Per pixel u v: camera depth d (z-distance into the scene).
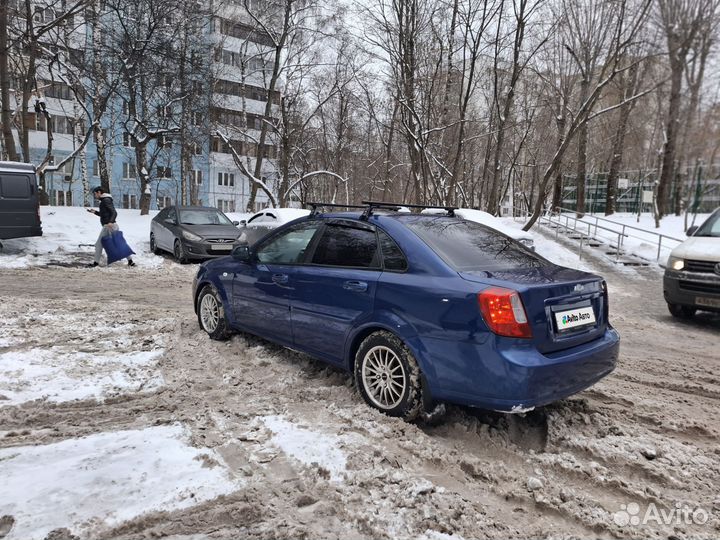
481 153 33.00
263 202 46.72
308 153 32.06
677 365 5.35
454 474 2.88
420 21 18.12
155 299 8.06
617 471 3.01
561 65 19.22
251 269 4.89
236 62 32.56
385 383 3.60
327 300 3.99
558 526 2.45
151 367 4.47
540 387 3.01
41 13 18.31
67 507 2.38
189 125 23.62
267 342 5.21
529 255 4.09
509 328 3.01
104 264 11.91
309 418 3.51
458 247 3.75
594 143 30.66
